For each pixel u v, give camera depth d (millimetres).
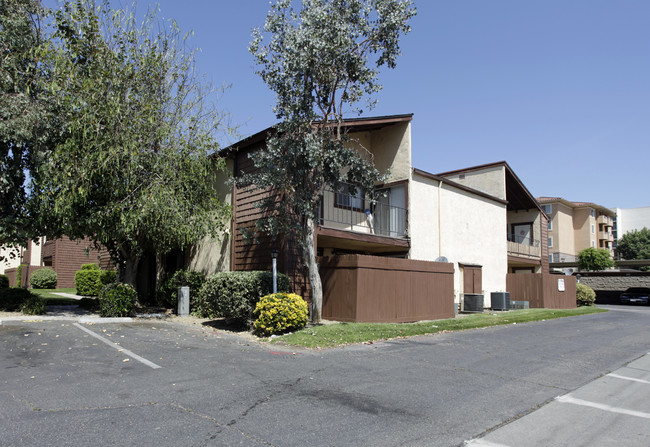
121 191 12250
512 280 23547
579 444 4535
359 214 17500
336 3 11641
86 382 6188
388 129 17938
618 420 5281
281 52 11680
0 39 12203
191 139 13750
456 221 20078
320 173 11969
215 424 4750
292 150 11297
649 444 4566
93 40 12664
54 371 6746
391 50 11883
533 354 9266
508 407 5656
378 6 11617
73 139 11703
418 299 14586
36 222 12773
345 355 8594
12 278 29469
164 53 13805
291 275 13266
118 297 12969
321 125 12414
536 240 28016
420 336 11336
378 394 6008
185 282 15141
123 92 12828
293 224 11938
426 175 18031
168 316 14062
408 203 17109
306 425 4801
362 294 12766
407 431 4727
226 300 11477
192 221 13391
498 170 24594
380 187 18016
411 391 6207
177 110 13805
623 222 91625
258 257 14289
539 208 27984
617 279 36062
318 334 10266
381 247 16984
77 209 12516
